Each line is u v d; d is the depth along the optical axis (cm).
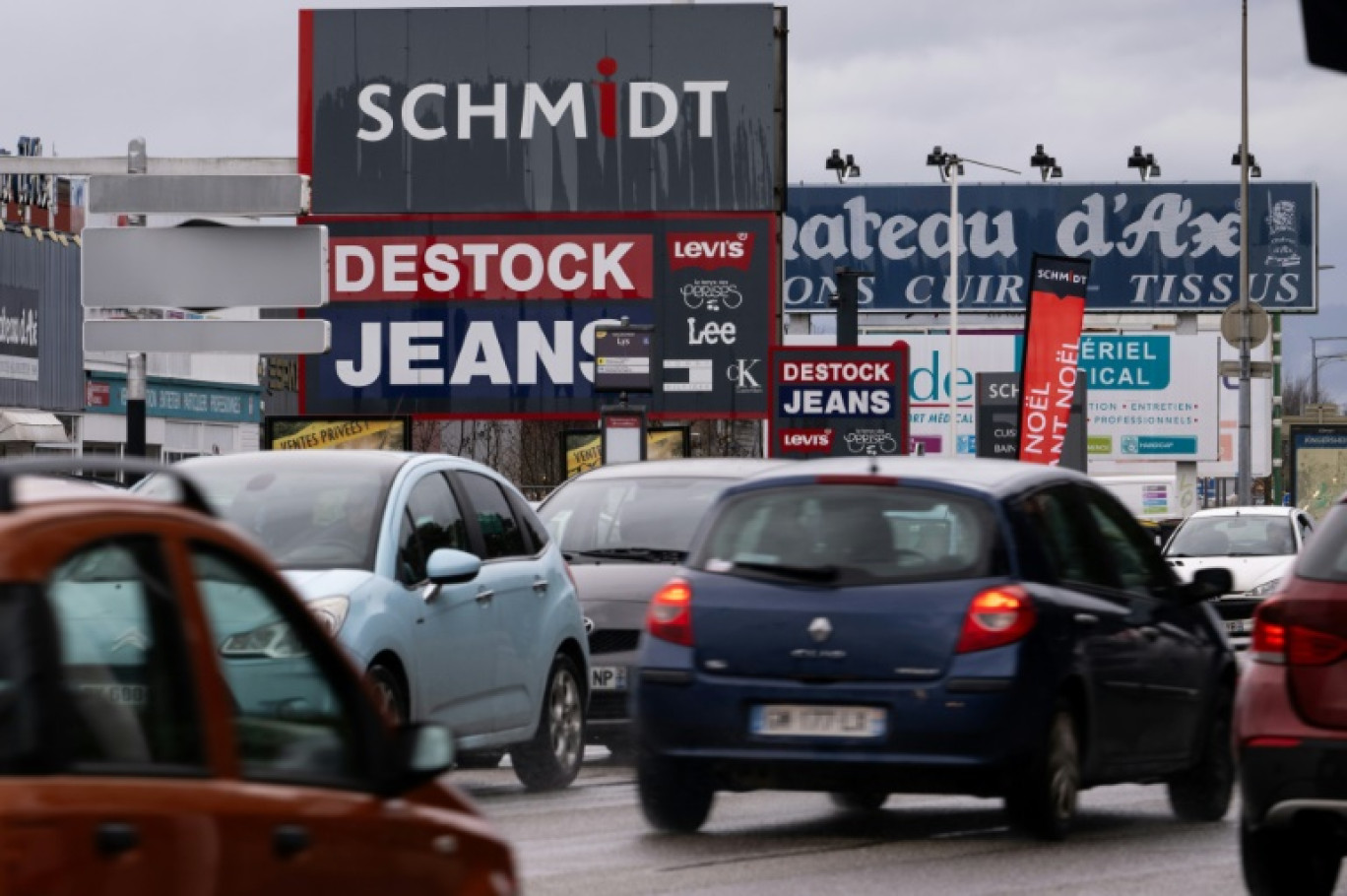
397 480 2134
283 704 836
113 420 10544
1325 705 1437
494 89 6525
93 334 4397
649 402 6481
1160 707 2003
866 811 2122
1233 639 5003
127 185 4466
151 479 2161
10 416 9306
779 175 6631
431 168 6538
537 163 6512
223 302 4456
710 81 6481
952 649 1784
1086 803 2230
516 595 2273
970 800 2238
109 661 732
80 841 674
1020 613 1791
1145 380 14350
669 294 6481
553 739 2361
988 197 14412
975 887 1619
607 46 6500
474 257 6525
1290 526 5312
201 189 4466
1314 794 1430
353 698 858
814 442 7312
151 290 4466
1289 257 14412
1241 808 1484
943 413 14150
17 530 702
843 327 9388
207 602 789
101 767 709
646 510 2916
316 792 810
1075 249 14438
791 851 1817
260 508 2084
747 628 1830
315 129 6562
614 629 2727
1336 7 1231
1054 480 1959
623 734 2820
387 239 6544
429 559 2092
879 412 7275
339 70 6562
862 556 1828
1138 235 14425
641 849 1831
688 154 6481
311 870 785
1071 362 6075
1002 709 1772
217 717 764
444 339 6531
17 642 679
